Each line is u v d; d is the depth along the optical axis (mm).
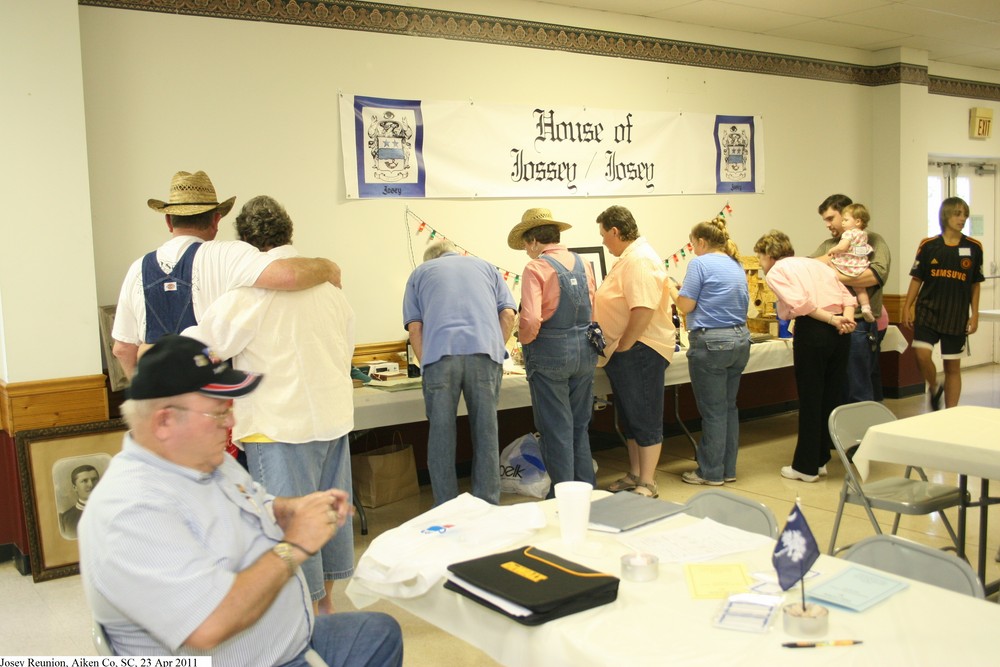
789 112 6867
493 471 3855
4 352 3752
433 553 1894
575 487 1953
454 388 3781
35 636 3219
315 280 2832
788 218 6926
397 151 4945
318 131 4699
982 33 6805
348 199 4812
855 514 4359
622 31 5824
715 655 1427
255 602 1552
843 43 7082
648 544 1982
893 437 2926
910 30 6648
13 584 3777
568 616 1593
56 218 3789
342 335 3006
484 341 3781
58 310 3820
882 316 6137
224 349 2725
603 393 4926
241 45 4449
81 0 4031
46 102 3738
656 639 1490
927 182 7668
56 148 3770
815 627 1479
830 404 5023
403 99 4953
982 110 8305
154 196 4273
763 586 1706
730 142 6469
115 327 2900
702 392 4867
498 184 5320
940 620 1545
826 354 4852
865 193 7520
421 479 5305
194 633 1491
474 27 5180
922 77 7496
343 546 3057
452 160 5145
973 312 6031
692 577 1764
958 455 2748
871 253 5508
